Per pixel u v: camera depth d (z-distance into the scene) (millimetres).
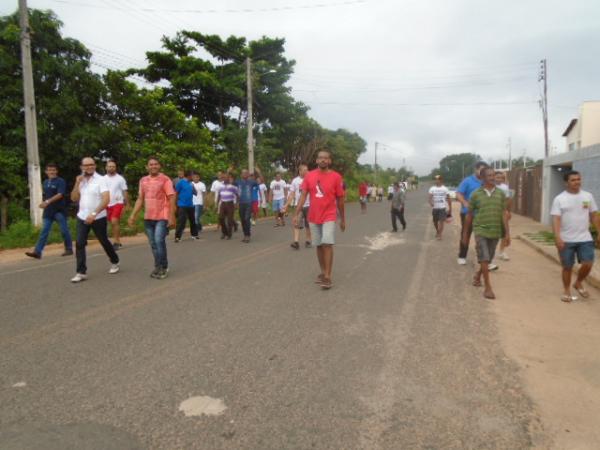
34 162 12531
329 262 6418
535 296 6176
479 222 6152
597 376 3688
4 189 16188
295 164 36156
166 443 2734
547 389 3457
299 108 35719
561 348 4277
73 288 6406
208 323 4883
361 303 5711
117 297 5922
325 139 37250
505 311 5457
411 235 13281
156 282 6793
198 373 3656
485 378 3623
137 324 4836
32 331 4605
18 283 6711
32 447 2678
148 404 3174
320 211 6379
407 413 3090
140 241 11625
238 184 11633
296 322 4938
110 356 3986
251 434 2834
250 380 3541
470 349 4219
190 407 3137
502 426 2951
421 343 4355
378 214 23234
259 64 29828
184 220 11602
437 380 3580
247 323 4895
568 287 5949
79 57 19078
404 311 5387
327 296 6035
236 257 9023
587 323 5031
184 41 28656
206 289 6371
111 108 20438
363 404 3199
